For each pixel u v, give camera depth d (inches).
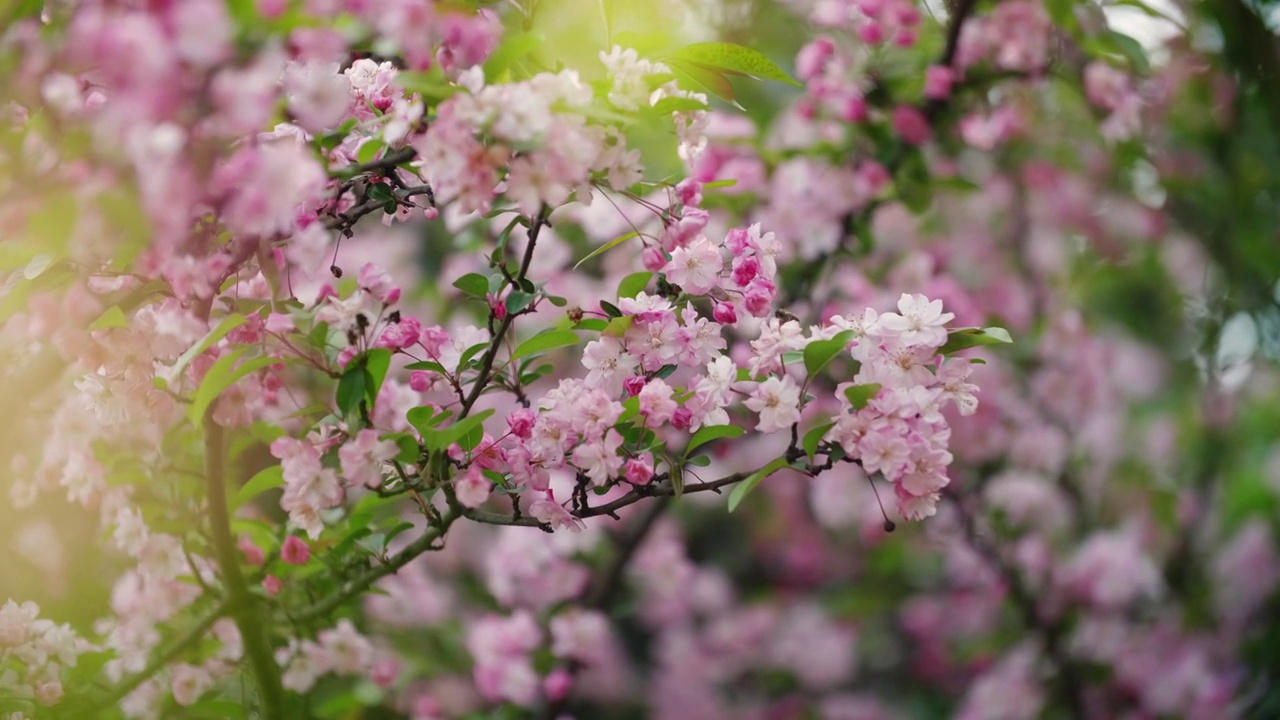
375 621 131.3
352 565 116.8
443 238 162.1
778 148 142.6
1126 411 188.4
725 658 199.5
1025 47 135.5
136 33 101.2
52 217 103.8
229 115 102.0
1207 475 185.6
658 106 108.2
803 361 109.0
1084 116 171.2
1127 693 175.6
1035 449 168.2
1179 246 183.8
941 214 173.9
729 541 207.3
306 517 109.6
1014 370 172.9
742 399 110.7
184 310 109.9
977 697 176.2
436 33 106.0
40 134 104.7
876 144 139.5
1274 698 171.9
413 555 114.6
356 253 157.2
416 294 153.5
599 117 105.8
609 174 107.0
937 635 196.1
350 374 107.9
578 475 110.0
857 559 204.4
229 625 117.3
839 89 134.8
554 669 140.9
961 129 150.6
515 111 104.7
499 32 109.0
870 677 204.7
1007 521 168.6
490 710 140.2
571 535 143.3
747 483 108.3
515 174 105.1
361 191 113.3
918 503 108.1
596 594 145.6
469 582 164.4
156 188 103.1
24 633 114.2
